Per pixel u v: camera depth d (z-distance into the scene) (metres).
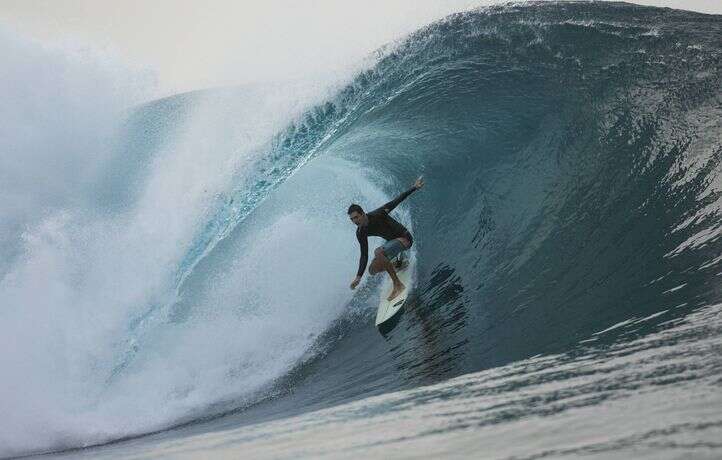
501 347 21.09
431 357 23.09
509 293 25.70
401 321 27.80
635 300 20.48
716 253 21.27
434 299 27.88
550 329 20.95
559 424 12.27
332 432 16.73
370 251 32.91
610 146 31.08
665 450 9.80
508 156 33.94
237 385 28.06
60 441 25.69
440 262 30.36
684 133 29.39
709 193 25.00
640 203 26.77
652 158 28.83
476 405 15.44
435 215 33.22
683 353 14.80
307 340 29.86
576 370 16.03
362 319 29.58
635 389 13.21
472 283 27.86
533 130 34.66
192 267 35.22
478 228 30.92
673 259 22.28
